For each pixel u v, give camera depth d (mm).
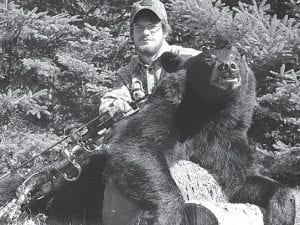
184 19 4562
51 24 4480
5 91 4840
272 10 4922
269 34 4082
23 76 4906
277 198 2771
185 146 2928
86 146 2891
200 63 2795
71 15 5164
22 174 3064
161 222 2525
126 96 3262
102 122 2840
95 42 4586
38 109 4242
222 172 2967
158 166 2668
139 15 3221
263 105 4414
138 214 2719
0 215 2771
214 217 2400
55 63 5004
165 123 2785
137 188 2631
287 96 4062
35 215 3434
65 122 4906
